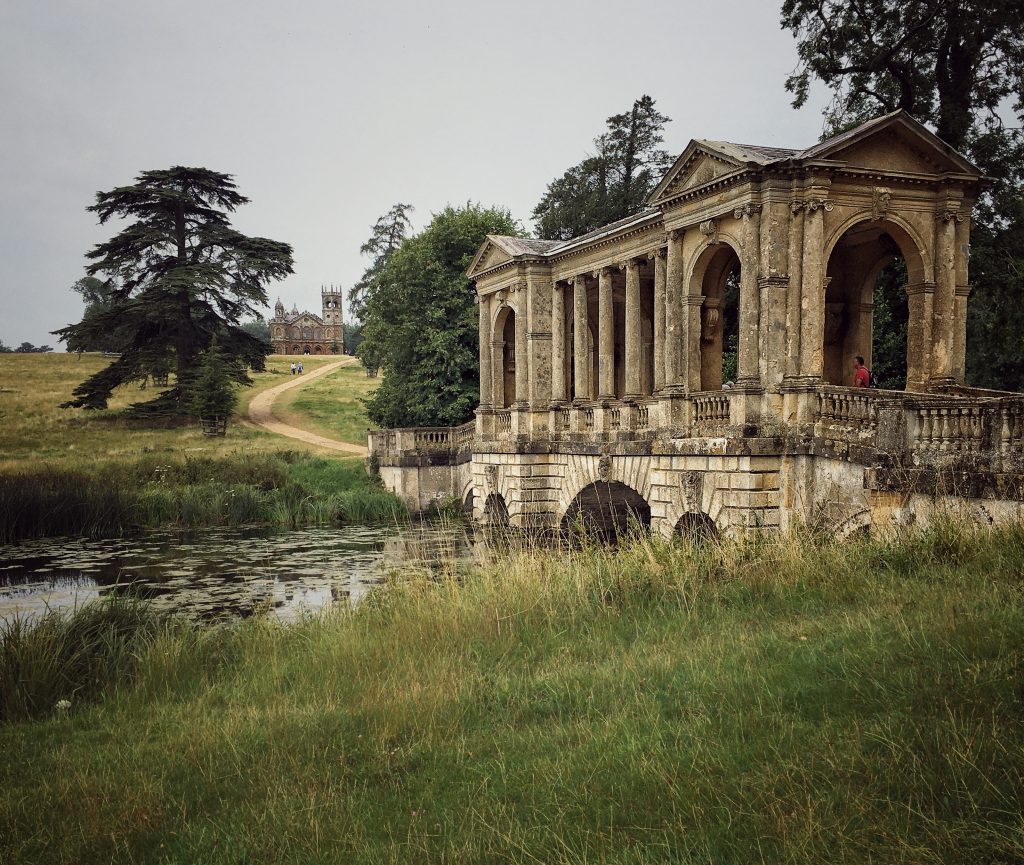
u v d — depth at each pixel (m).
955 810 5.20
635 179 52.28
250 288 62.03
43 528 33.75
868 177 21.62
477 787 6.77
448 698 9.00
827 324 26.70
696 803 5.81
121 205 61.81
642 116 52.34
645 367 34.91
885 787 5.57
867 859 4.84
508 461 34.72
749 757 6.34
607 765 6.69
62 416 62.75
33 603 21.11
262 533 34.94
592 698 8.38
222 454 50.78
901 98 31.30
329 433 61.81
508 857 5.57
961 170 22.28
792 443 20.73
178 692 11.07
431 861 5.66
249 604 20.77
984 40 29.12
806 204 21.02
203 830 6.39
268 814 6.67
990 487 13.25
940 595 9.38
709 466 22.47
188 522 37.19
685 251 24.92
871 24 31.64
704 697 7.86
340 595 21.73
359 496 41.16
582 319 33.12
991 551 10.89
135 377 61.34
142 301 59.94
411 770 7.41
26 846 6.42
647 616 11.88
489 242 36.88
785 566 12.63
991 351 32.84
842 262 26.66
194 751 8.22
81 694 11.09
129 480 41.19
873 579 11.05
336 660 11.31
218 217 64.69
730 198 22.31
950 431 14.20
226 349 63.31
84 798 7.20
